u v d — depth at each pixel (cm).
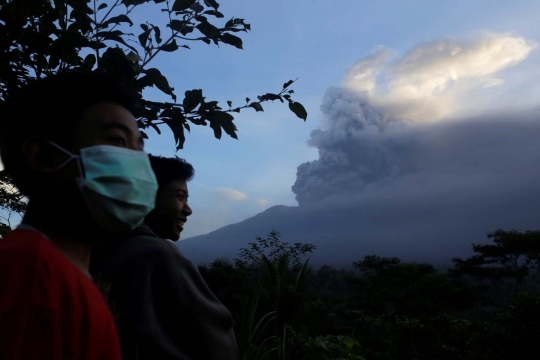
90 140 91
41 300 72
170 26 213
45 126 89
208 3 220
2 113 92
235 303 952
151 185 94
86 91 93
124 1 207
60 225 89
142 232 163
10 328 68
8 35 175
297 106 217
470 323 951
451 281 1174
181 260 159
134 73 193
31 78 196
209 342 152
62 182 89
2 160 91
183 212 192
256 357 347
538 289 932
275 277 753
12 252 75
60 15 204
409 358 938
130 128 96
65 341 74
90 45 187
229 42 220
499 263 1816
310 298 983
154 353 143
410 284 1114
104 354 81
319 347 379
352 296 1273
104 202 88
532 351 837
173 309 150
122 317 144
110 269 150
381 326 1062
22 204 236
